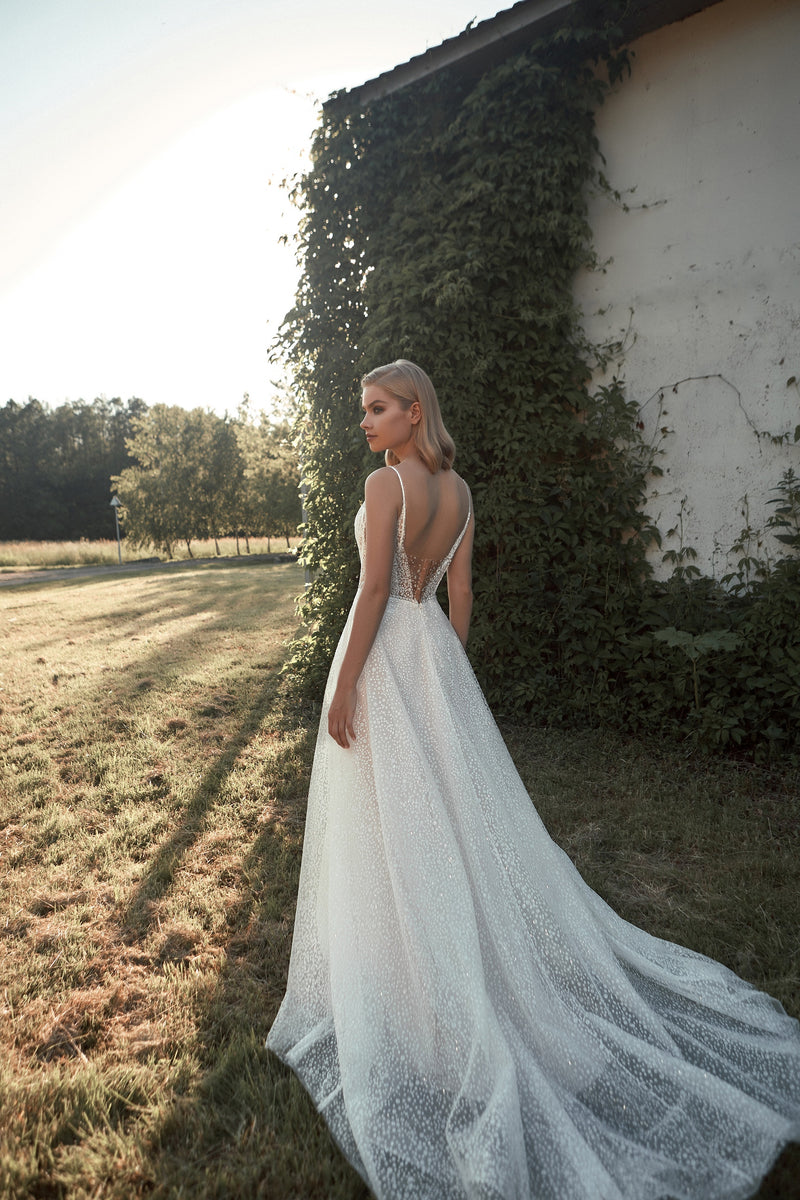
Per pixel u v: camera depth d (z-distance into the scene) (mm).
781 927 2357
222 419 31000
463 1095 1463
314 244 5223
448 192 4773
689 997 1896
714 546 4559
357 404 5176
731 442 4457
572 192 4684
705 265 4469
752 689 4059
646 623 4480
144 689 5840
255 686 5777
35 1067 1806
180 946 2359
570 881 1906
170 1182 1446
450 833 1676
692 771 3816
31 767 4160
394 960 1665
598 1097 1554
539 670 4770
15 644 8141
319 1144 1521
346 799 1759
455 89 4801
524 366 4750
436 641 1878
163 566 24141
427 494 1805
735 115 4309
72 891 2732
